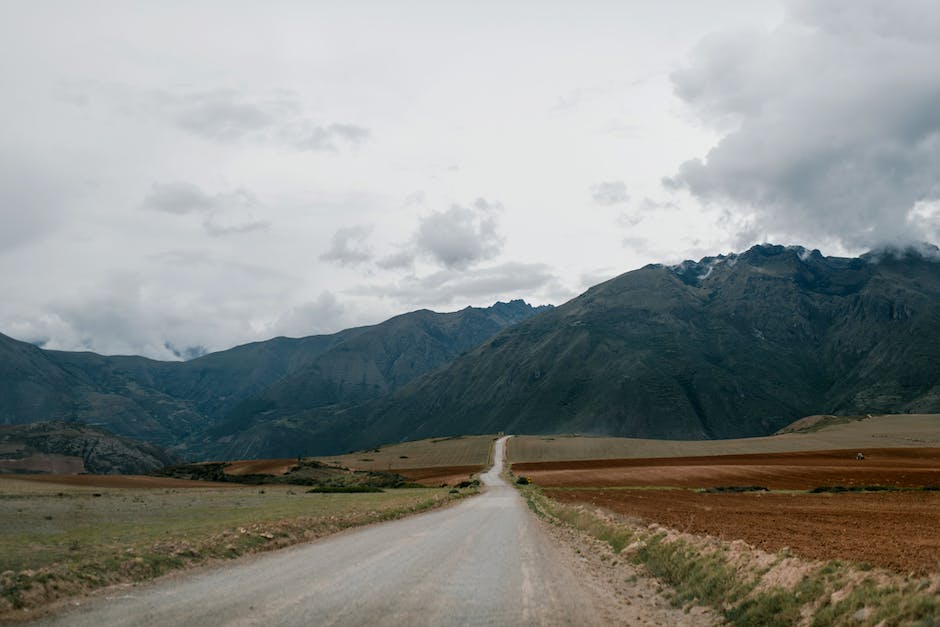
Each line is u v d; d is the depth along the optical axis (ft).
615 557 76.28
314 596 48.29
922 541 81.00
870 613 38.34
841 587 43.45
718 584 51.93
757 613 44.42
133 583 54.34
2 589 46.91
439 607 45.50
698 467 451.12
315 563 65.98
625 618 45.16
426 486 428.97
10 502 196.65
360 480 452.76
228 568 62.54
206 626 38.91
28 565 58.44
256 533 86.38
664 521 115.34
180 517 141.38
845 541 80.89
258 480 463.01
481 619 42.47
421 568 63.36
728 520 119.03
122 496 253.85
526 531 108.68
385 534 99.45
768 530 97.35
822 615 40.65
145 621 40.34
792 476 352.90
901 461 461.78
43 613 42.96
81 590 50.57
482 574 60.85
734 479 354.95
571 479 406.41
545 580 58.95
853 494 234.17
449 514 152.05
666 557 66.59
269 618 41.06
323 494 306.76
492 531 107.45
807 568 48.78
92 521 132.26
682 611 48.98
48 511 162.91
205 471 508.53
